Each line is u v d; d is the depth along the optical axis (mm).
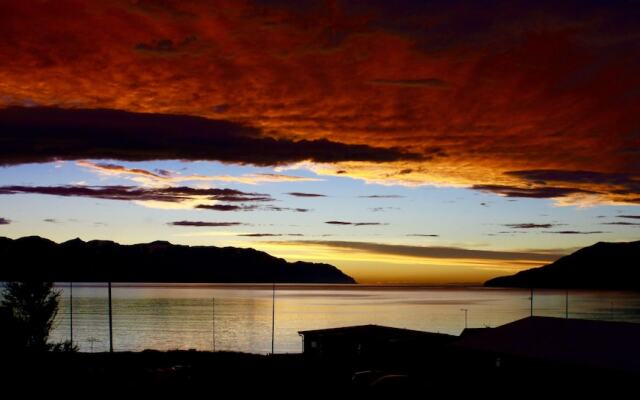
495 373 31469
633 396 25031
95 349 97562
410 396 31938
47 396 32469
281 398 32469
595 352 28578
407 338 48938
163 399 32188
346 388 35906
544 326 35125
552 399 28266
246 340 114812
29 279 38938
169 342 110188
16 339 36594
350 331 53938
